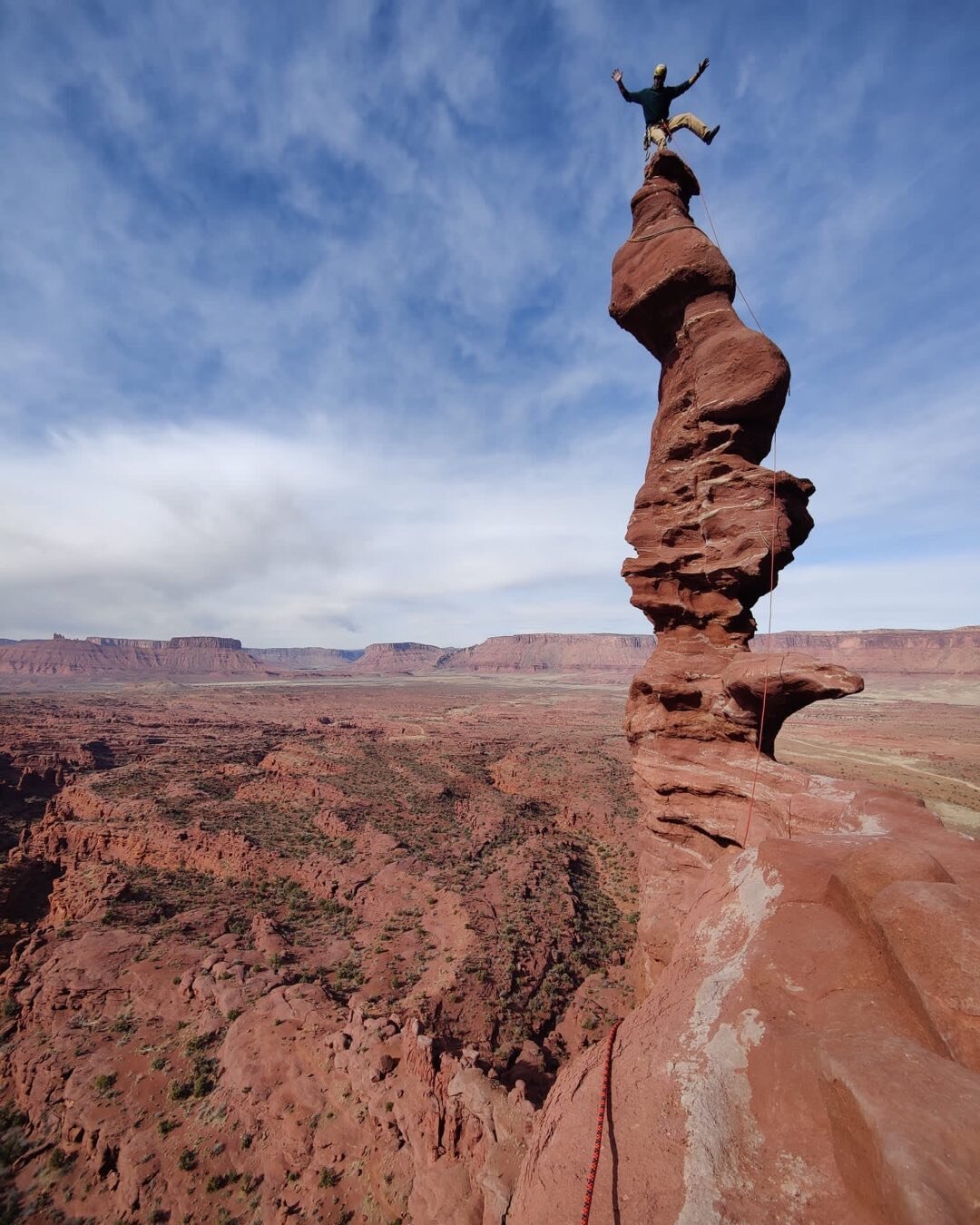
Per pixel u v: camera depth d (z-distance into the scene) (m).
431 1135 18.69
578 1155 6.73
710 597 18.12
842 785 13.71
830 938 7.60
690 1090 6.54
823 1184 5.03
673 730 18.05
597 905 44.56
